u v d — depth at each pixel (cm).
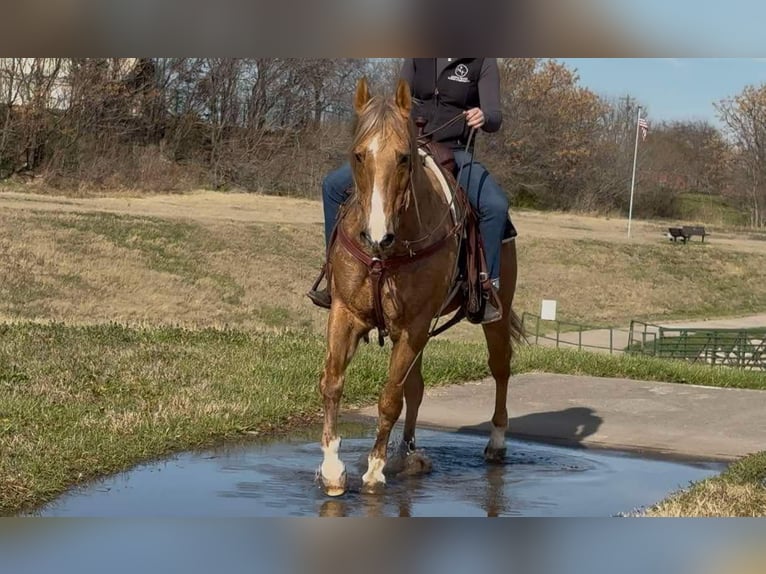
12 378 899
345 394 1016
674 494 654
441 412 998
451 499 637
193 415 829
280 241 3625
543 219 5478
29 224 3047
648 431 920
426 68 715
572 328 3478
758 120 6306
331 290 644
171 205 4109
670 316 3997
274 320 2873
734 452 838
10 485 591
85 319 2445
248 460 724
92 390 886
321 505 601
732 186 6425
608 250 4581
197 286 2992
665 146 6425
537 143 5769
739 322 3934
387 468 722
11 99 4191
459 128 712
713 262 4719
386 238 549
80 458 668
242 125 4928
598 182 6169
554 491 675
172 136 4806
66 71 4338
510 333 799
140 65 4581
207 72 4806
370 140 562
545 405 1046
